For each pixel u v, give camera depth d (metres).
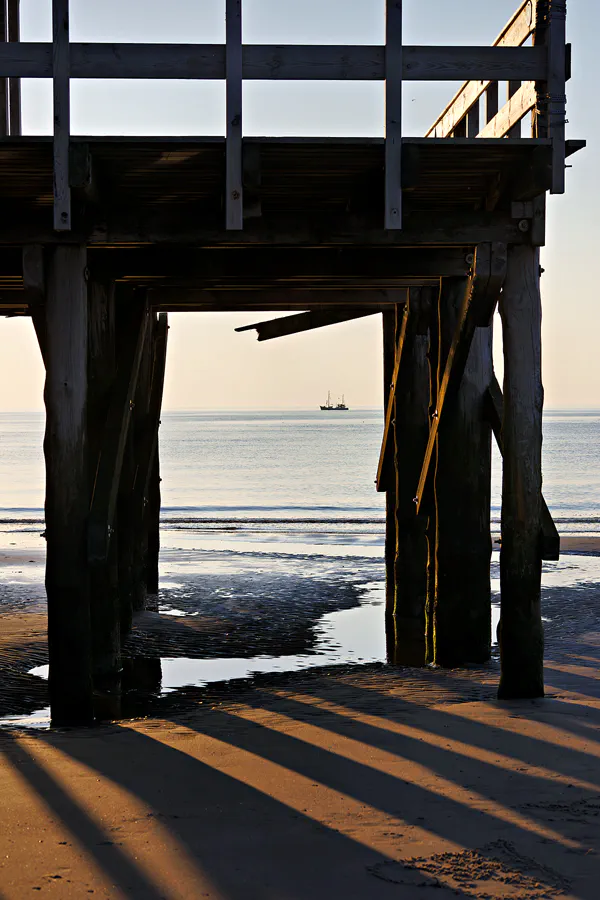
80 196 6.21
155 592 13.34
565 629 10.54
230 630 11.10
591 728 6.26
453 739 6.06
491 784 5.19
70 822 4.69
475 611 8.85
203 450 76.62
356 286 9.45
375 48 6.20
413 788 5.15
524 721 6.44
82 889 3.95
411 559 10.91
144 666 9.38
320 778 5.34
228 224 6.05
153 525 13.26
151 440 12.48
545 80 6.37
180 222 6.59
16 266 7.25
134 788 5.20
